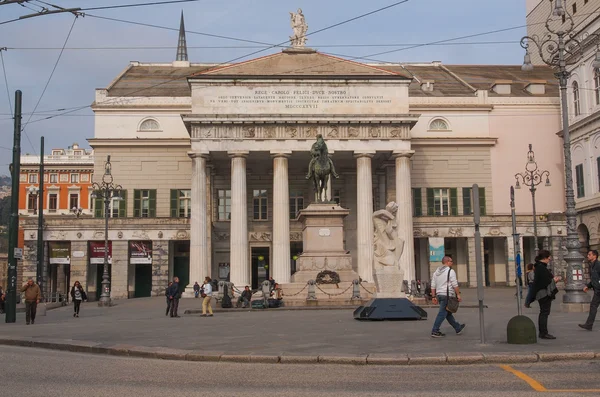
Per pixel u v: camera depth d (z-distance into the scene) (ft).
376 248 79.61
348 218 207.51
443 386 34.68
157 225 200.54
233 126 178.91
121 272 198.70
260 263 212.02
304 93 183.93
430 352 45.03
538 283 51.80
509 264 204.23
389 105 184.96
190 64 256.32
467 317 80.18
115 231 199.93
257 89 183.21
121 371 41.14
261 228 209.97
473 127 220.23
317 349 48.73
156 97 215.51
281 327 70.38
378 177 208.33
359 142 181.57
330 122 180.14
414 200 214.28
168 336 61.87
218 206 210.18
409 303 75.31
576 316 76.74
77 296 109.40
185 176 212.84
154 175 212.84
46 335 64.59
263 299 111.04
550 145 220.84
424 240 214.07
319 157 114.42
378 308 74.95
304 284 113.60
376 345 50.34
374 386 34.99
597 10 180.55
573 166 197.36
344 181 209.56
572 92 196.95
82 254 198.90
